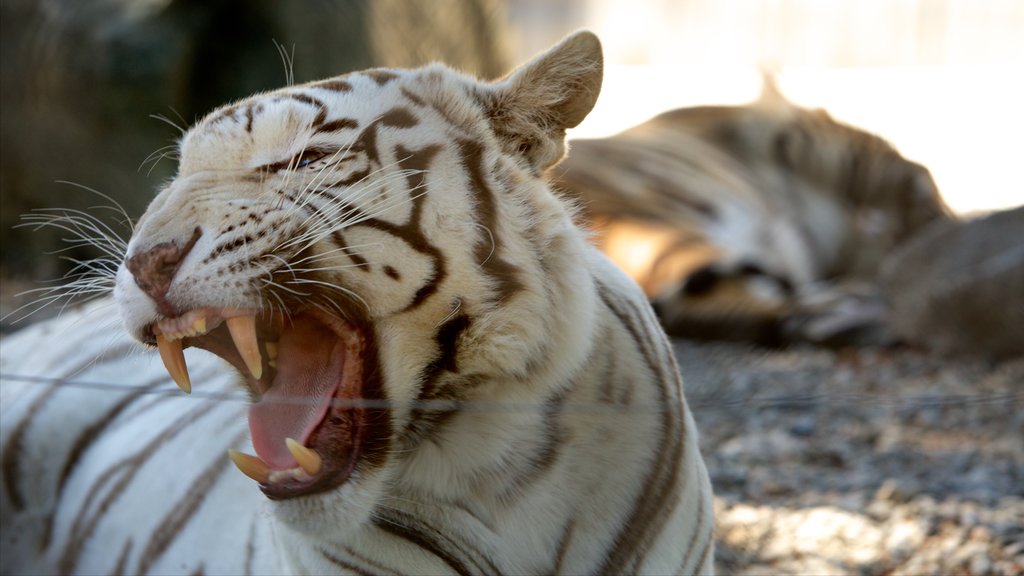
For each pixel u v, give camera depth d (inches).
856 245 701.3
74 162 593.6
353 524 172.9
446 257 175.0
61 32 593.6
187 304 172.1
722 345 508.1
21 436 251.8
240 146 180.4
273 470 170.1
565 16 1362.0
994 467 346.9
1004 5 1273.4
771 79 725.3
